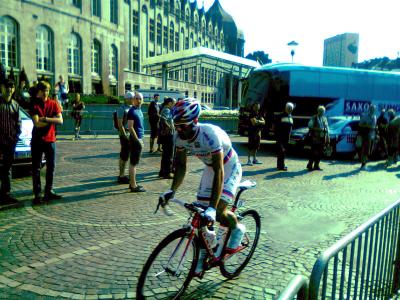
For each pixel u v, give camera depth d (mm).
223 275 3549
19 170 8102
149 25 52312
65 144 14641
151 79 48531
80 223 5109
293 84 15117
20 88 17266
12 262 3834
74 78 34656
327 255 1832
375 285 2783
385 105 17125
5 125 5766
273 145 17281
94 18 36562
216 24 83250
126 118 7359
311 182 8562
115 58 41188
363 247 2484
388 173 10211
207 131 2938
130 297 3209
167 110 8297
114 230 4875
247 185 3664
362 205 6582
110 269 3736
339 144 12906
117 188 7246
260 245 4551
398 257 3207
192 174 9016
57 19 32125
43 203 6031
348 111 16203
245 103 16547
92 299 3160
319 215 5910
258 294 3367
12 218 5246
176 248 3064
